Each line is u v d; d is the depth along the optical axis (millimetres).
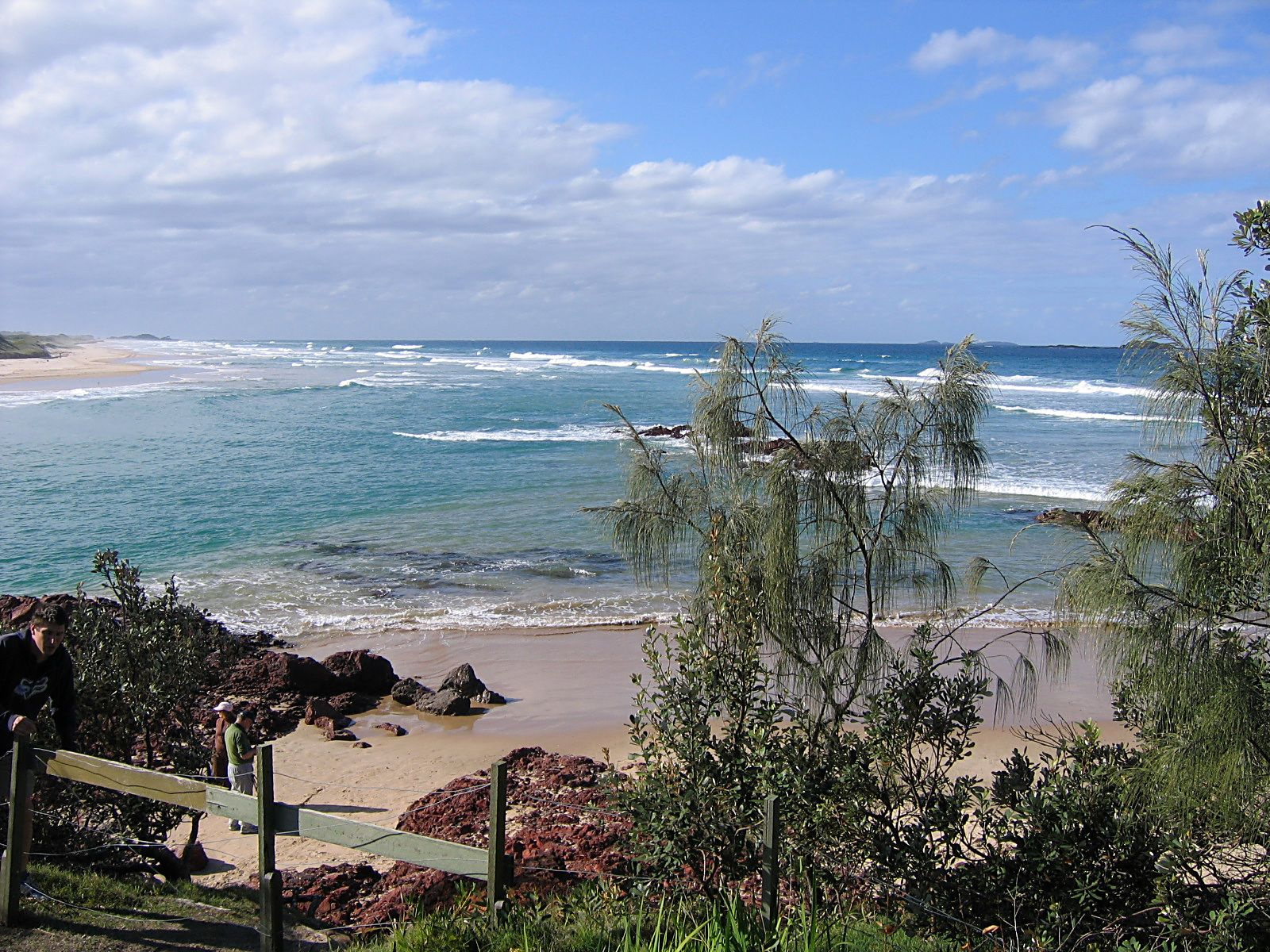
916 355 147250
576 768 11234
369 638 17391
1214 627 4812
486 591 20156
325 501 29781
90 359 122312
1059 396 66250
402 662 16219
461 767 11906
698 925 4633
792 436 6512
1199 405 4938
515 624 18078
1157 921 5020
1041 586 18344
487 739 12969
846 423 6570
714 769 5445
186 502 29156
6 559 22031
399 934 4906
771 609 6148
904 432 6570
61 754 4984
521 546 24031
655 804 5391
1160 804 5004
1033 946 4973
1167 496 4871
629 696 14391
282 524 26328
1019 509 27188
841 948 4730
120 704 6895
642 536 6867
